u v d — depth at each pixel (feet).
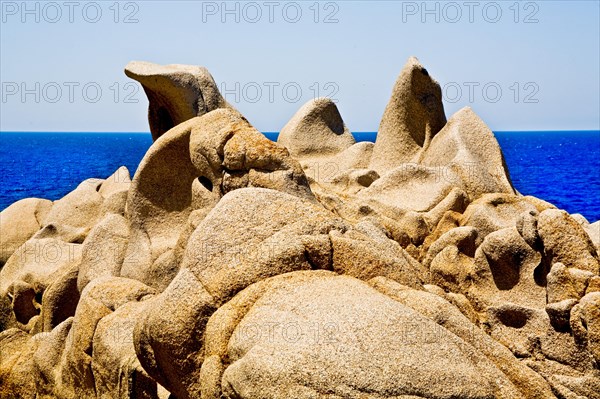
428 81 46.39
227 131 33.32
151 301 25.45
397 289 23.72
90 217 47.42
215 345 22.53
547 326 28.27
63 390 31.73
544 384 23.18
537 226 30.07
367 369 19.93
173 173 37.99
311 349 20.25
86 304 30.53
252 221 24.95
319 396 19.74
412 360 20.30
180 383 23.75
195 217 34.01
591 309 25.80
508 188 41.65
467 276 32.50
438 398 19.99
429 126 46.47
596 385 26.05
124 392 27.27
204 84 43.83
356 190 44.68
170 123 45.73
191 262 24.58
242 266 23.89
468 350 21.71
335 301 21.76
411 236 37.91
